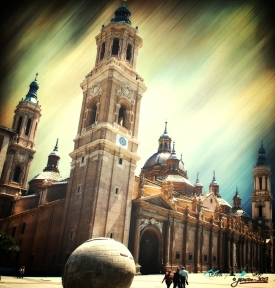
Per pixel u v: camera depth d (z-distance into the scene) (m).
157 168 80.12
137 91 50.47
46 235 48.84
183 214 54.06
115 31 51.91
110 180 41.94
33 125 75.38
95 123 45.56
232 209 98.06
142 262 49.69
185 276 22.48
